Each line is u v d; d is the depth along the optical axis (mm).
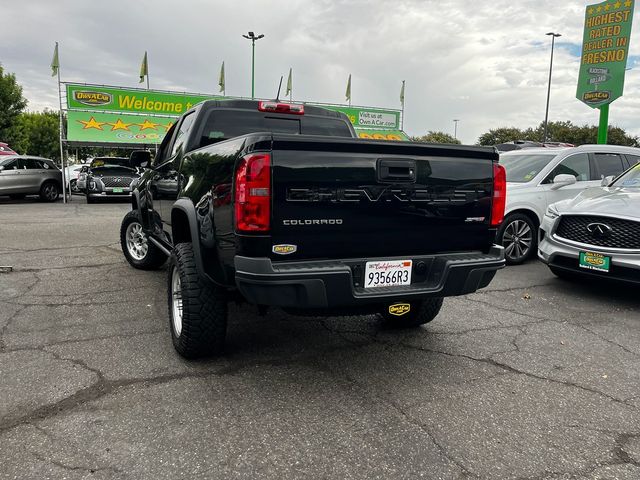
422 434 2756
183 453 2518
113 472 2352
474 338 4277
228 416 2891
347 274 2930
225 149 3146
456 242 3436
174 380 3332
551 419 2947
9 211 14578
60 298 5168
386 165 3090
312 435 2717
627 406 3123
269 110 4637
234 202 2893
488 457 2557
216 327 3482
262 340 4129
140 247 6559
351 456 2535
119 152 46719
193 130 4418
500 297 5613
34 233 9711
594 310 5168
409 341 4176
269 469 2410
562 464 2510
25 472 2332
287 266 2891
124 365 3545
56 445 2553
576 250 5477
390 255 3232
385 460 2510
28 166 18328
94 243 8609
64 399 3029
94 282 5840
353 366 3646
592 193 6035
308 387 3291
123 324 4402
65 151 23000
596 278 5391
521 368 3674
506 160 8398
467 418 2939
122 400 3037
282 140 2803
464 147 3330
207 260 3316
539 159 7945
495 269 3426
